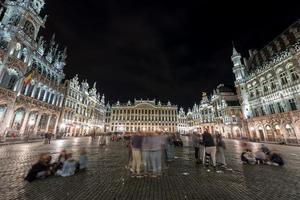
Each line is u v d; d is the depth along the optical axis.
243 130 47.53
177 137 25.44
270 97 38.50
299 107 31.20
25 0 32.88
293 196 6.05
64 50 50.19
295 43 32.56
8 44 28.36
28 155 14.67
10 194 6.12
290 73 33.47
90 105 71.69
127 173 9.30
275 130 36.28
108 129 107.81
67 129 52.44
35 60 36.56
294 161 13.10
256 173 9.27
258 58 47.59
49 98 42.16
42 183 7.43
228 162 12.52
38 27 36.53
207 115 78.81
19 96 31.31
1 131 27.17
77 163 9.63
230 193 6.39
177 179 8.18
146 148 9.80
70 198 5.86
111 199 5.80
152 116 109.25
